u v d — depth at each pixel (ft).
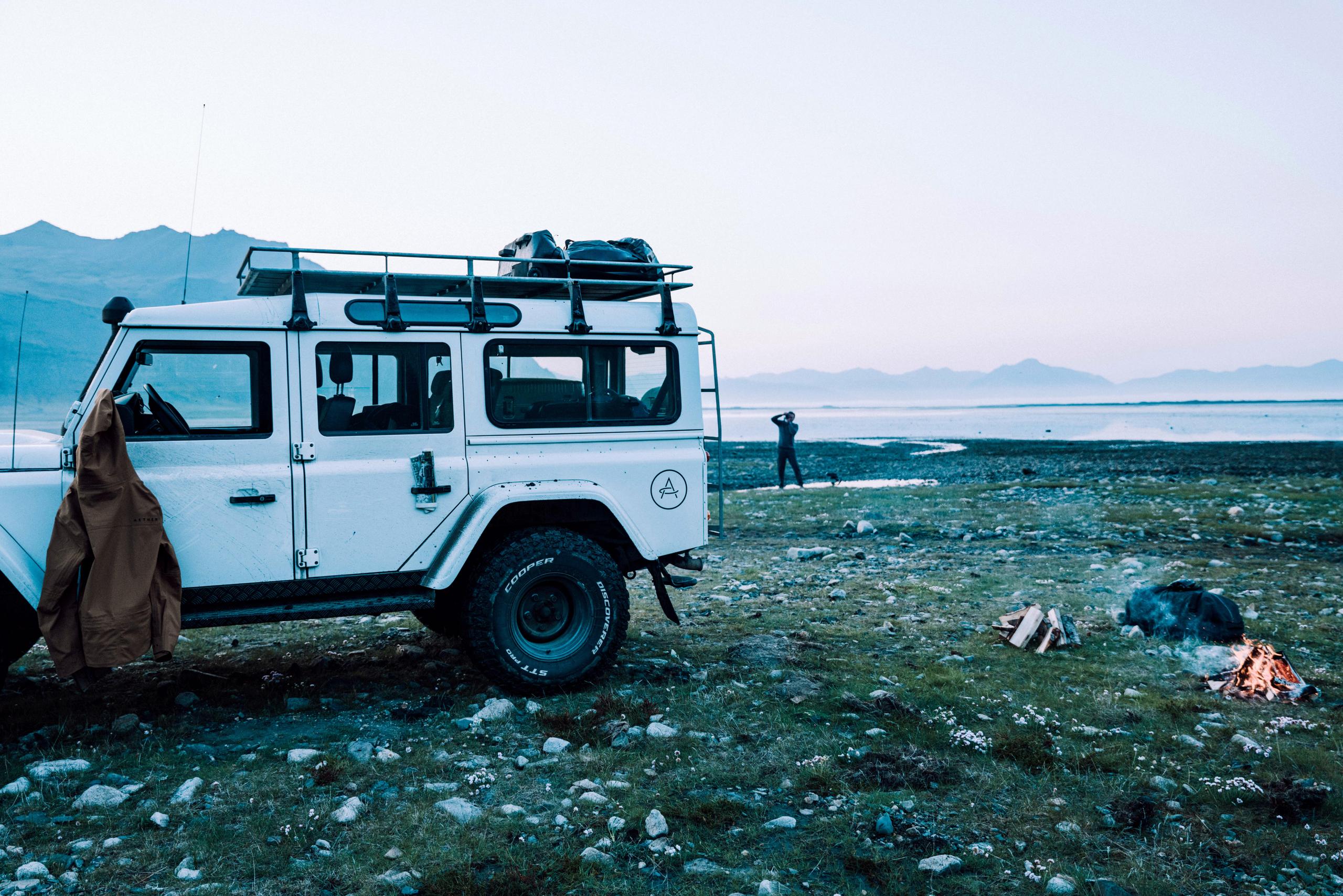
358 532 18.49
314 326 18.08
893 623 27.35
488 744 16.80
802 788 14.76
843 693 19.66
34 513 16.21
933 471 104.78
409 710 18.52
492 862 12.25
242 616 17.56
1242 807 14.10
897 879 11.73
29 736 16.71
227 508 17.40
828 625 27.09
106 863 11.82
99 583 15.52
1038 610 25.04
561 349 20.48
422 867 11.94
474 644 19.17
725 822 13.51
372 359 18.81
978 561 39.14
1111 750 16.38
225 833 12.81
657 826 13.07
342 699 19.62
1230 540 44.32
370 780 14.93
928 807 14.01
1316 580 33.50
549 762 15.74
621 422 21.08
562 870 11.95
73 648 15.61
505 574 19.29
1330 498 60.95
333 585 18.56
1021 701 19.40
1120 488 70.08
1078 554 40.75
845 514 55.57
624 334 20.98
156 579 16.24
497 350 19.88
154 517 16.15
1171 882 11.70
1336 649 23.48
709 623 27.61
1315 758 15.76
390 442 18.89
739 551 43.04
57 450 16.78
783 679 21.04
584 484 20.25
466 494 19.43
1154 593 26.27
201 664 22.56
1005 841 12.89
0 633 16.80
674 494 21.57
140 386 17.02
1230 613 24.41
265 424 17.93
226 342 17.54
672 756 16.02
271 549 17.81
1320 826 13.46
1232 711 18.78
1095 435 239.71
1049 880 11.69
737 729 17.56
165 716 17.97
